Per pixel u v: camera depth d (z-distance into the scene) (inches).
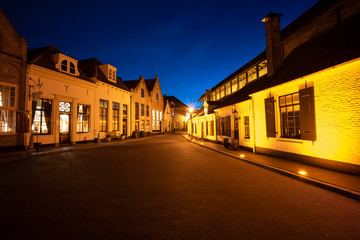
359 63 247.6
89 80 773.3
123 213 152.8
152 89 1481.3
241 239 117.0
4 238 117.4
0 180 246.8
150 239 116.9
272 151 415.5
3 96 496.7
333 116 278.2
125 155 469.1
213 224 135.4
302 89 323.3
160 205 168.6
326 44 333.1
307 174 259.1
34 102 564.7
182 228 129.9
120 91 994.7
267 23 482.3
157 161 387.9
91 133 778.8
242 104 540.1
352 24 314.5
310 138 310.2
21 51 528.7
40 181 242.4
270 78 451.8
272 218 144.6
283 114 390.9
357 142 249.9
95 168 319.9
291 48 479.5
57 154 484.7
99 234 122.5
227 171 300.2
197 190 208.8
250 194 196.5
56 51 678.5
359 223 137.3
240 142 557.3
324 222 138.6
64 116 669.3
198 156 458.3
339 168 271.1
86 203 172.9
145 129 1338.6
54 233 123.6
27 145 531.5
